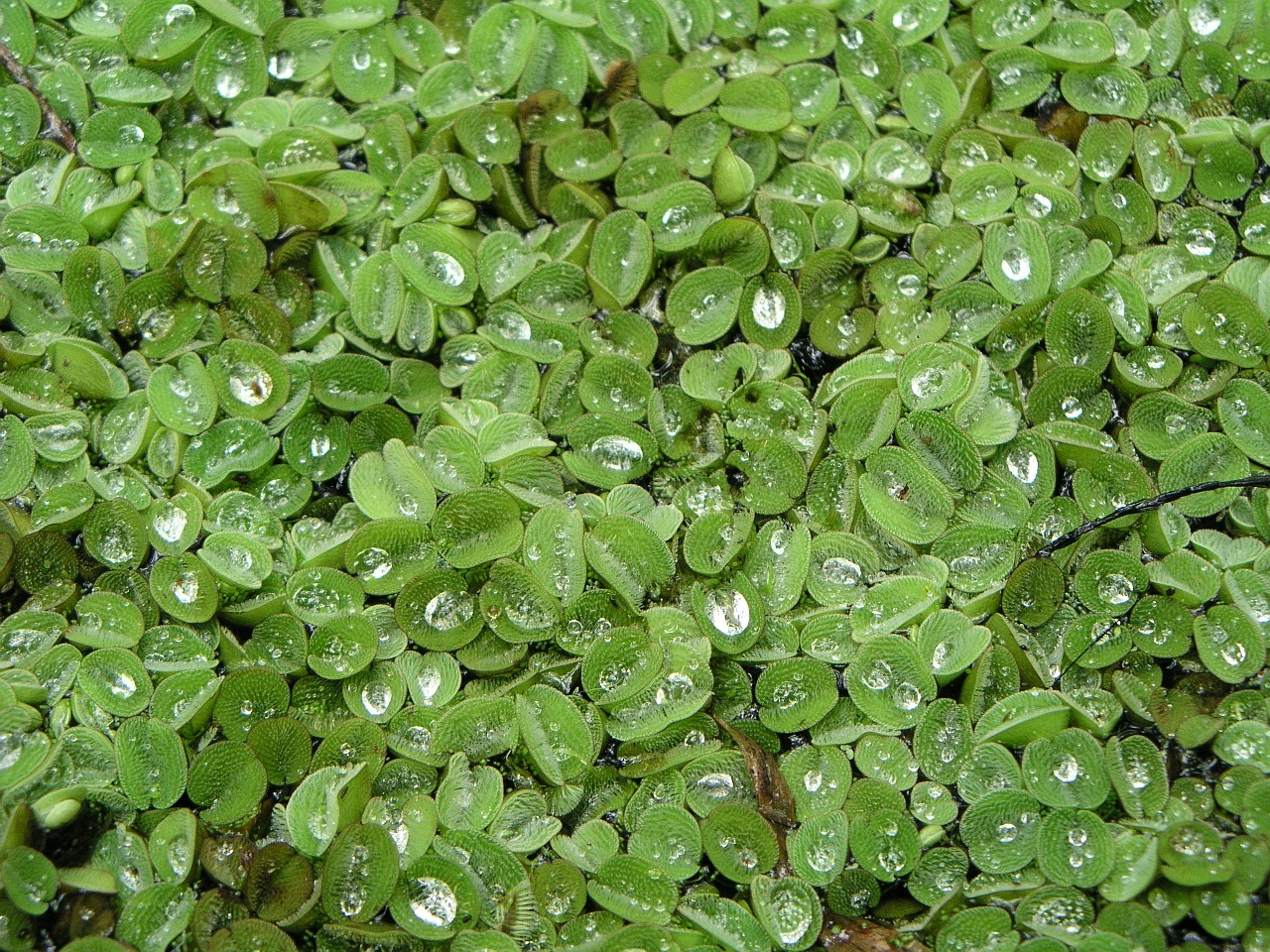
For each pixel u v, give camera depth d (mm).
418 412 456
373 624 444
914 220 462
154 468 448
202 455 448
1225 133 462
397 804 438
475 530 446
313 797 434
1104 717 441
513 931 432
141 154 461
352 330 456
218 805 436
